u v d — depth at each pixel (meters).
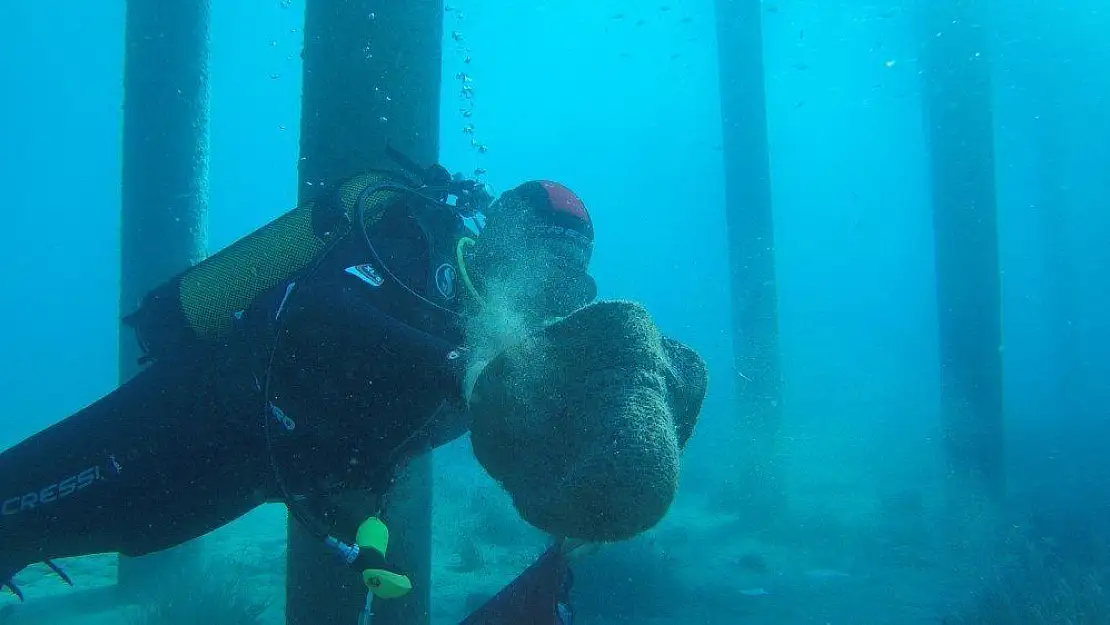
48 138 108.19
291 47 55.25
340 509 1.62
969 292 11.36
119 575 7.14
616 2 43.25
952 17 11.47
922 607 7.04
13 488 1.78
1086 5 26.61
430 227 1.82
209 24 7.61
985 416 11.09
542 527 1.05
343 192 2.03
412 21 3.62
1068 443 17.66
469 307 1.59
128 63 7.30
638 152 114.06
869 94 63.59
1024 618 6.25
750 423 10.73
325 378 1.48
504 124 102.69
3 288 153.25
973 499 10.56
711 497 12.18
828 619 6.75
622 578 7.32
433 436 1.83
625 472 0.89
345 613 3.50
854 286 136.75
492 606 1.58
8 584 1.91
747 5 11.10
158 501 1.82
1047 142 42.84
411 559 3.77
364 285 1.58
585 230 1.66
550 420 1.12
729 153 11.27
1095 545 8.51
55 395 39.38
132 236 7.27
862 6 30.58
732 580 7.92
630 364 1.04
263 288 1.99
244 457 1.84
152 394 1.86
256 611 6.46
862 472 14.85
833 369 47.28
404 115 3.58
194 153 7.42
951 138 11.56
